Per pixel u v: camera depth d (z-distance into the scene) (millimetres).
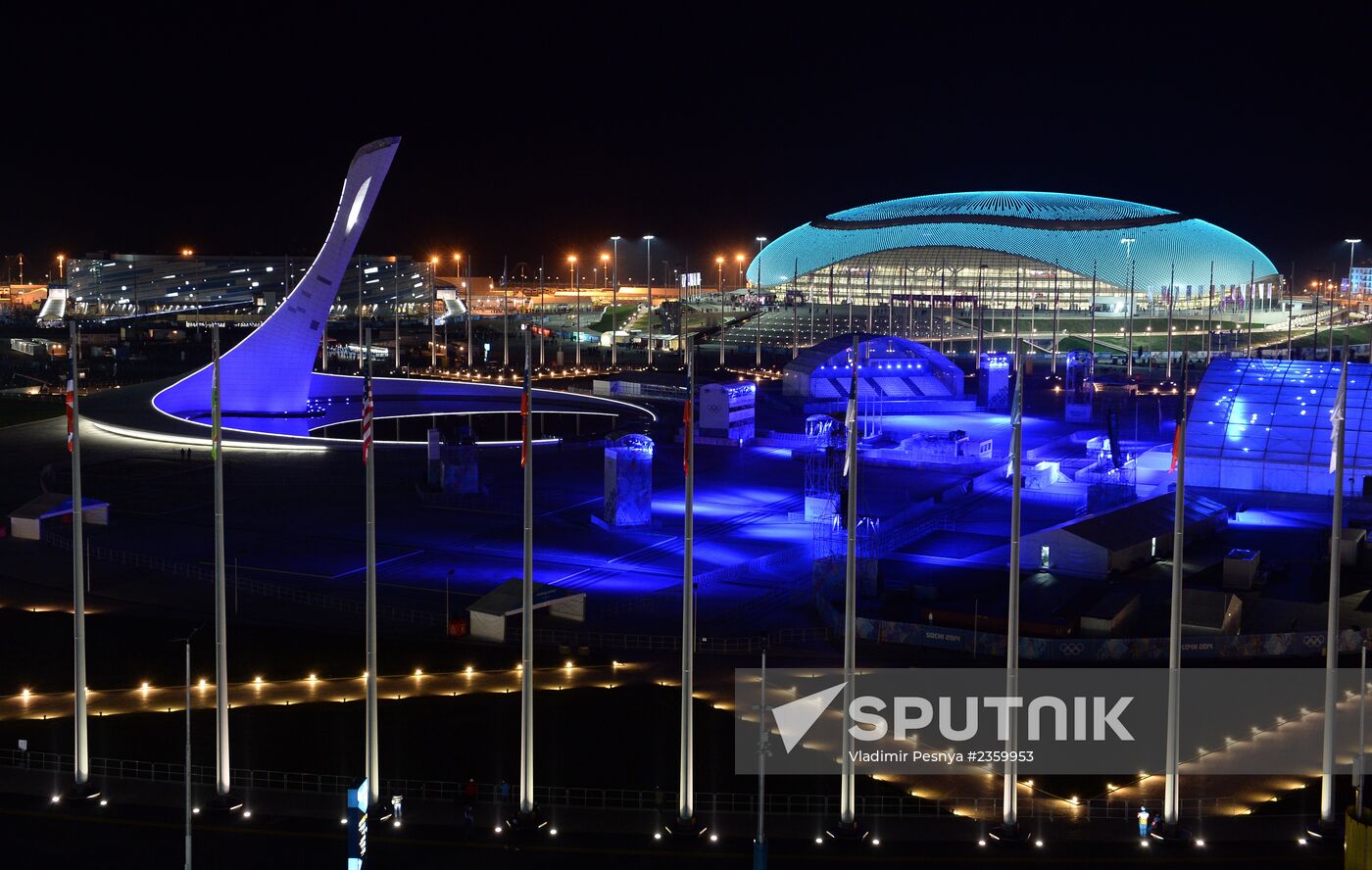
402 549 90312
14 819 48062
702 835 47344
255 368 149000
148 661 65688
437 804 49719
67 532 91375
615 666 65500
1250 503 107688
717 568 86750
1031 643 66688
